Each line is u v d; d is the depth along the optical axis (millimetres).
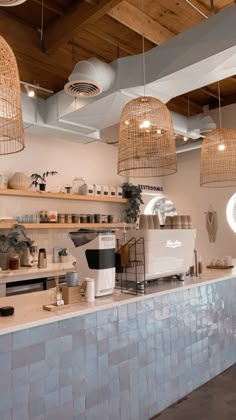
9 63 1737
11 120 1809
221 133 3613
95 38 4035
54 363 1802
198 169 6980
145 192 7270
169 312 2547
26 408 1670
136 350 2254
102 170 6508
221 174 3590
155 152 2631
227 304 3236
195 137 5895
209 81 3463
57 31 3666
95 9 3184
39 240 5355
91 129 4895
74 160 6059
